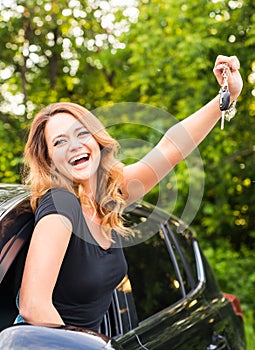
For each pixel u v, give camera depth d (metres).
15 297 2.32
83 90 8.05
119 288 2.71
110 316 2.63
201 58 6.30
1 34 7.66
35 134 2.32
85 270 2.24
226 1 6.66
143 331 2.74
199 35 6.42
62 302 2.26
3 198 2.39
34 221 2.34
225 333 3.46
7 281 2.27
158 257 3.20
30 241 2.29
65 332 1.89
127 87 7.62
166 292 3.14
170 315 3.03
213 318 3.40
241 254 7.43
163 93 6.86
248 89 6.70
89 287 2.26
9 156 6.46
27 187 2.58
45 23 7.66
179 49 6.45
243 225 7.52
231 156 6.93
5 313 2.30
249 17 6.59
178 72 6.60
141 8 6.97
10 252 2.20
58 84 7.99
